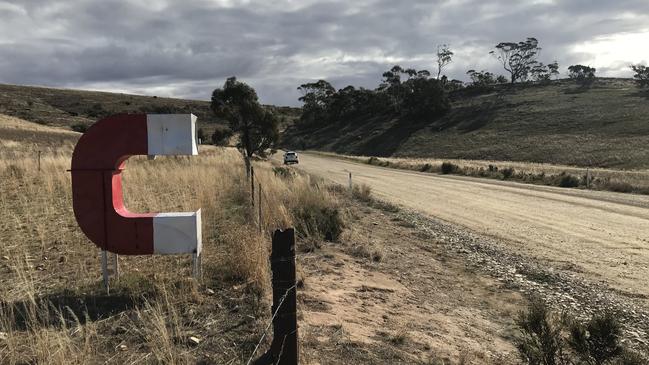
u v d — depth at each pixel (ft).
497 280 30.30
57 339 12.43
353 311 20.44
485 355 18.02
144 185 44.11
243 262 20.74
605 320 14.24
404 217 53.98
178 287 18.92
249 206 38.34
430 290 26.91
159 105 448.24
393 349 16.76
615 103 311.47
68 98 419.74
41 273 20.27
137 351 13.46
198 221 19.48
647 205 61.82
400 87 426.92
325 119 469.98
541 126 288.71
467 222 51.16
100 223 18.89
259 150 100.78
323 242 33.50
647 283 28.96
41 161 60.95
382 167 172.04
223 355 13.70
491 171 123.24
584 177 97.76
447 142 305.73
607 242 40.11
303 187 50.16
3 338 13.38
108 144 18.88
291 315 11.99
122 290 18.57
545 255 36.22
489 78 506.07
